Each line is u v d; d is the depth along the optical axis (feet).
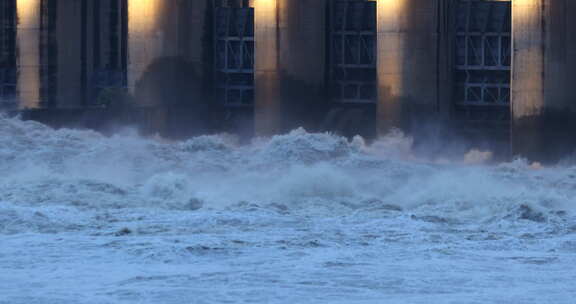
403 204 382.22
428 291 234.99
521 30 514.68
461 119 607.78
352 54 634.84
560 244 289.94
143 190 393.91
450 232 311.47
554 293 231.91
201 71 650.02
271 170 460.14
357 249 283.59
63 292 231.91
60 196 378.94
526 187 418.31
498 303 223.51
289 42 596.29
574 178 447.42
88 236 301.22
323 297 229.86
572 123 521.24
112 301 224.12
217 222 325.83
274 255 274.36
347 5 630.74
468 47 598.75
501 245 289.33
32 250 280.31
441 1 564.71
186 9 636.89
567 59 517.14
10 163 463.83
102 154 484.33
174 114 632.38
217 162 480.64
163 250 278.05
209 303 223.92
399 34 561.84
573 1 515.91
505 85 593.42
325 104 627.05
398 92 563.48
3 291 233.14
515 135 519.19
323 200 382.01
